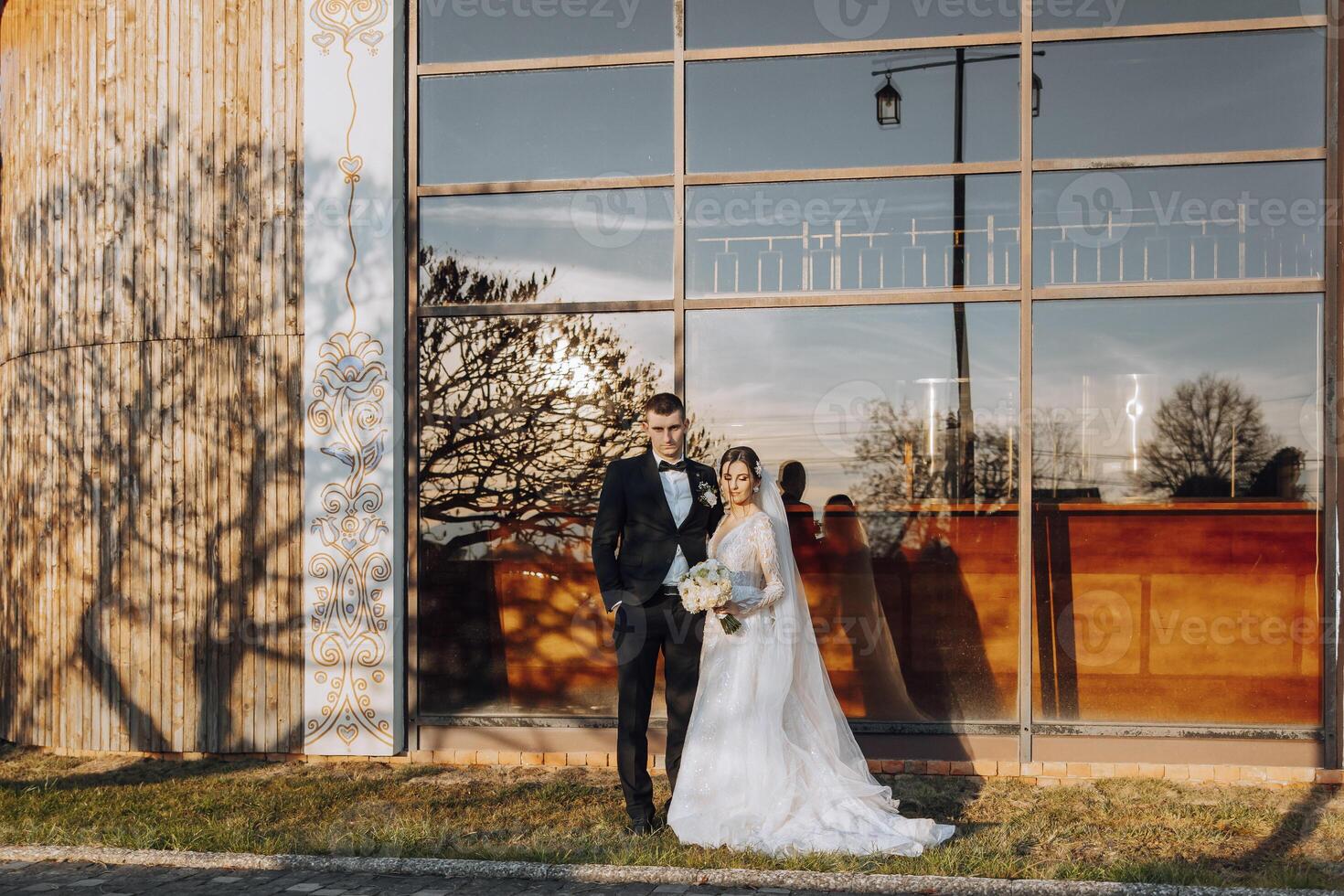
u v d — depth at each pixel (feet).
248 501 19.25
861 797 14.80
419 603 19.24
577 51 19.45
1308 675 17.76
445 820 15.42
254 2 19.43
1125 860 13.41
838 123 19.04
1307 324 17.90
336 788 17.16
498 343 19.31
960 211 18.72
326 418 18.99
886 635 18.60
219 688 19.33
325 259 19.07
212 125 19.51
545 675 19.08
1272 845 14.17
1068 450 18.38
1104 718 18.13
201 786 17.39
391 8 19.06
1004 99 18.71
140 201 19.77
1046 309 18.47
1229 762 17.75
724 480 15.52
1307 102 18.01
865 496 18.72
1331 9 17.88
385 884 13.07
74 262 20.24
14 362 21.34
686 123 19.24
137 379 19.71
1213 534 18.04
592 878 13.16
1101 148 18.47
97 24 20.18
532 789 17.12
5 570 21.39
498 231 19.43
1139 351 18.26
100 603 19.84
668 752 15.52
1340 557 17.57
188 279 19.52
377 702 18.90
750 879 12.97
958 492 18.53
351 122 19.07
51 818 15.56
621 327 19.20
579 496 19.16
